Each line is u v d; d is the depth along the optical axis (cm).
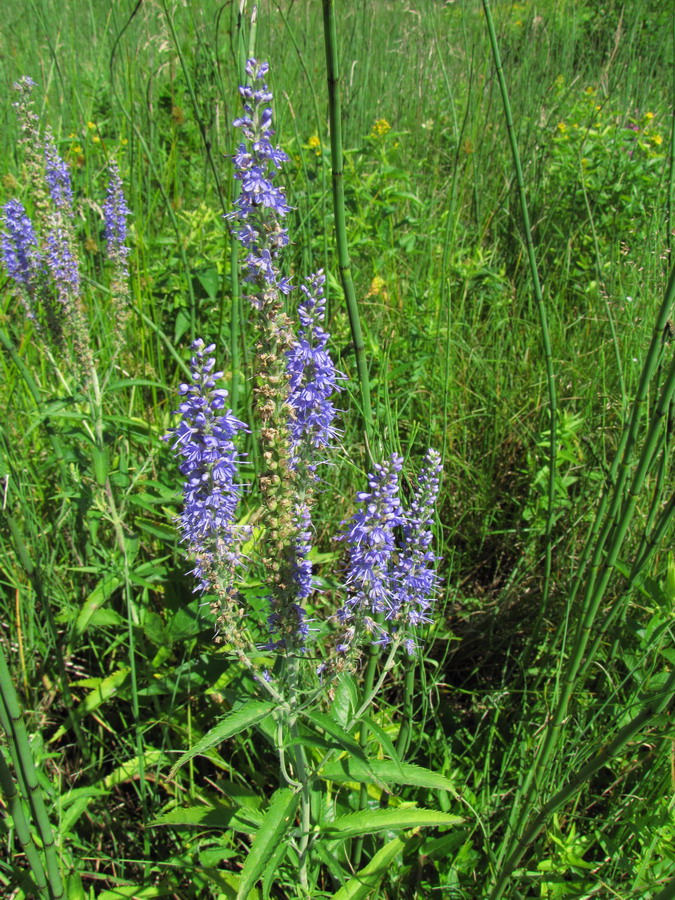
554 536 363
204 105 422
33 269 323
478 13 685
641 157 603
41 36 654
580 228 552
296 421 184
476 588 386
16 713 188
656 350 189
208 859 244
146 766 279
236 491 184
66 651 306
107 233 358
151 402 440
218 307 451
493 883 250
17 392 401
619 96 707
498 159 624
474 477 406
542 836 256
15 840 259
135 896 241
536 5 769
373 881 229
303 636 202
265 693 245
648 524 222
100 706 312
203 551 188
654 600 285
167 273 456
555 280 541
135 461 380
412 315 448
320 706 249
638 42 764
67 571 353
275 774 282
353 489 362
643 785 257
